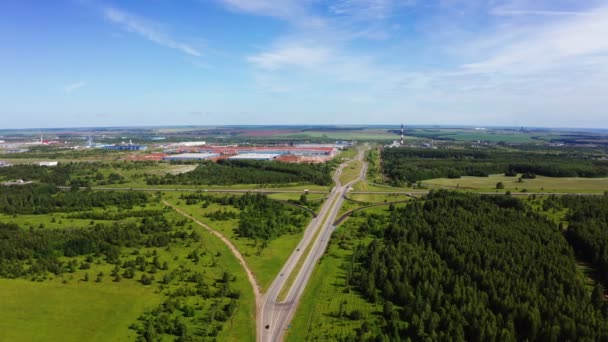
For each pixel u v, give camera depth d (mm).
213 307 132750
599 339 107062
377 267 161375
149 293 142875
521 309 120125
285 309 136625
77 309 130375
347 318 129875
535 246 170000
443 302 130750
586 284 152500
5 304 130875
